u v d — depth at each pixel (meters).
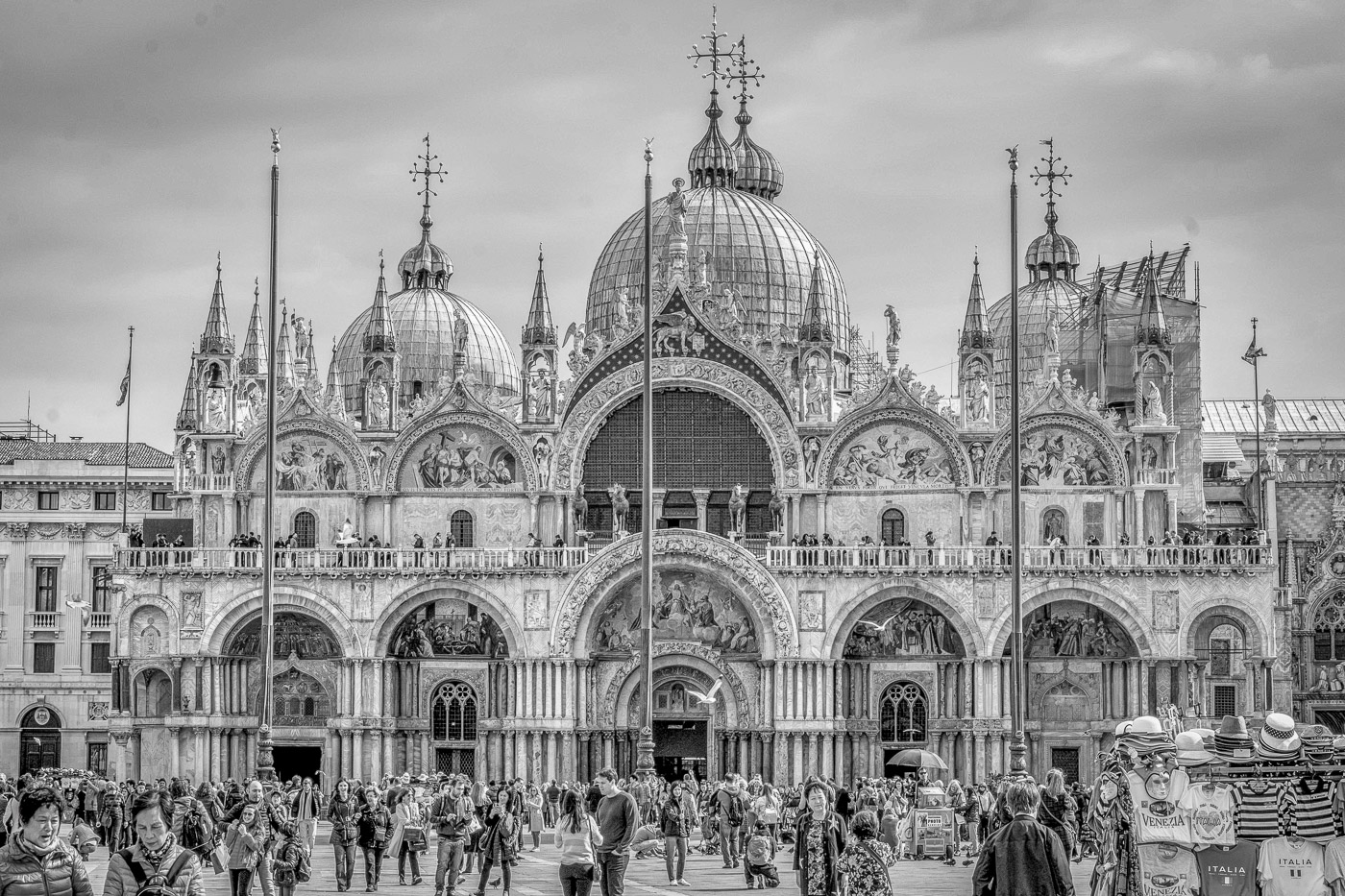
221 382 131.50
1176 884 42.44
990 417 128.75
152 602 125.94
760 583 123.31
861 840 43.62
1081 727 123.75
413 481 130.75
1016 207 90.94
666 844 71.19
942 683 125.12
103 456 160.25
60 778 96.62
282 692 127.50
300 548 127.38
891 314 131.12
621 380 129.88
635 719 125.25
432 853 93.81
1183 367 147.75
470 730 126.88
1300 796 42.22
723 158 156.75
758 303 147.62
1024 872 38.72
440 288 170.25
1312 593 147.00
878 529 128.25
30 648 154.50
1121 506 127.38
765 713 123.50
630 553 123.81
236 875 53.88
